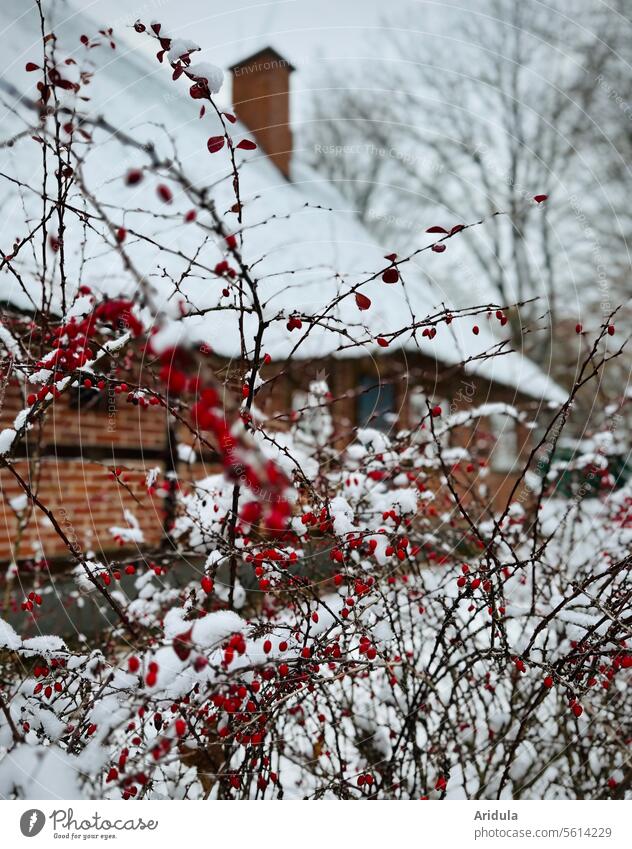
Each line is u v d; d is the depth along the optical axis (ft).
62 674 5.75
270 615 7.44
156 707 5.10
